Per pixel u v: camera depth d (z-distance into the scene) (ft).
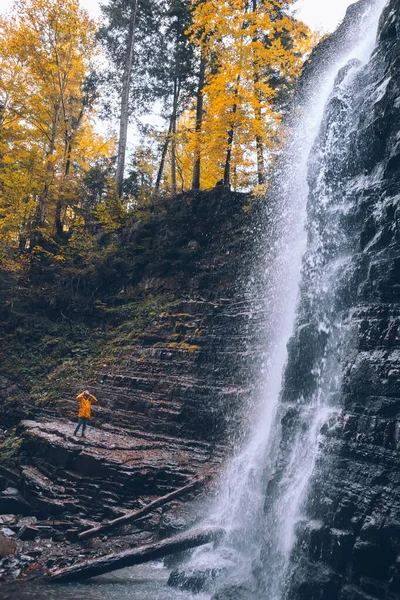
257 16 70.59
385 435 22.38
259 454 36.76
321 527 22.97
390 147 29.45
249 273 63.00
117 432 52.29
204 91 71.77
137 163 103.24
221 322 58.95
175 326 63.26
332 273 30.81
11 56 92.79
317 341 30.60
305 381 30.86
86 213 96.78
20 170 91.61
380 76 33.27
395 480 21.21
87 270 84.17
